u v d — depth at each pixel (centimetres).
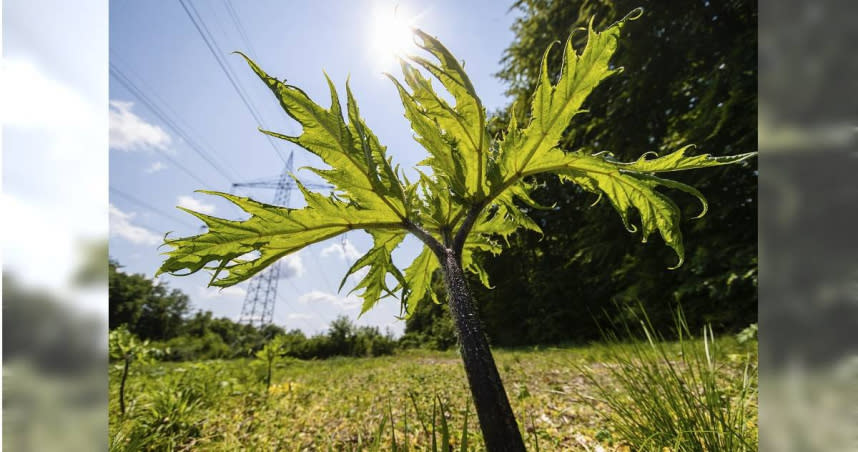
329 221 110
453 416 336
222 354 3167
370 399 484
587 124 1202
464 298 100
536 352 1007
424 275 152
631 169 109
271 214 103
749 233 804
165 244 97
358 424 345
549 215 1568
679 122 998
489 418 81
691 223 930
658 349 215
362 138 107
